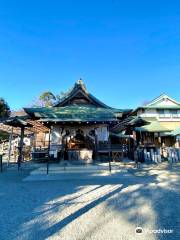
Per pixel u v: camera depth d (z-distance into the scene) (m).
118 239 3.71
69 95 19.28
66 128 17.05
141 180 9.36
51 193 7.08
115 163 14.55
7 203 5.95
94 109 17.83
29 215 4.96
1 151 25.98
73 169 12.27
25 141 24.88
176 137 26.48
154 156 17.66
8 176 10.80
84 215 4.93
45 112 16.19
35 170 12.07
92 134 17.09
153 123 25.39
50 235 3.89
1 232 4.04
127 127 16.50
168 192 7.07
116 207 5.52
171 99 29.45
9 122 13.47
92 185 8.34
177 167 13.69
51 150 16.31
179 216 4.78
